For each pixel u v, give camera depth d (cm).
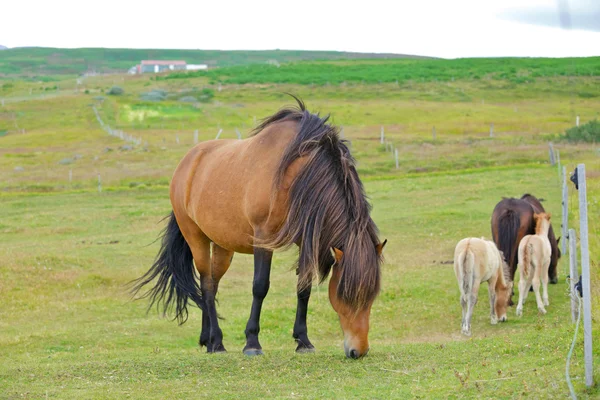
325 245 722
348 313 720
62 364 872
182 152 4975
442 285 1619
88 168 4491
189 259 996
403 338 1266
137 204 3250
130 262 2083
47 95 10312
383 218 2534
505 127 5800
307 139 748
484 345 840
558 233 2022
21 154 5391
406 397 602
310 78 10588
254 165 795
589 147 4078
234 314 1465
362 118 6825
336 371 717
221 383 694
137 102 8700
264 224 772
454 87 9256
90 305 1573
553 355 703
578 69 10019
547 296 1435
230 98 8969
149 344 1255
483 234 2178
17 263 1889
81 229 2708
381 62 14875
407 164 4009
